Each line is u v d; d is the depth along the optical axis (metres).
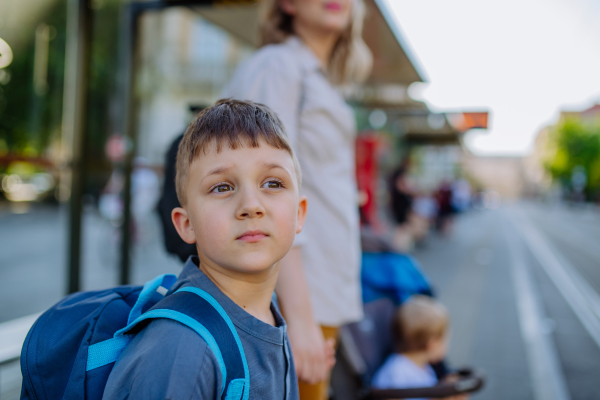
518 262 8.58
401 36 3.15
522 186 108.69
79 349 0.63
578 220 27.20
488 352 3.65
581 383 3.12
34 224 8.64
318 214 1.19
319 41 1.33
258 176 0.62
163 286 0.80
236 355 0.58
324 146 1.18
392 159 9.59
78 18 2.35
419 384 2.09
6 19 2.64
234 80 1.20
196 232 0.63
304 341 0.94
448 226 12.58
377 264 2.46
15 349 1.47
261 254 0.61
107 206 6.02
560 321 4.59
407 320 2.23
